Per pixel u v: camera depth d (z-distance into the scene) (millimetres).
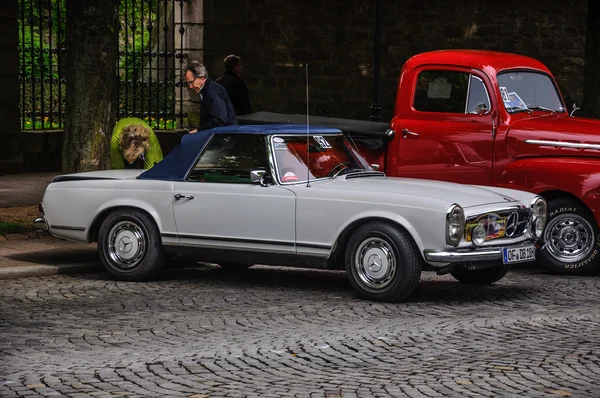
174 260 14289
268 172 12031
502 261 11586
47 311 10898
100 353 9008
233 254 12273
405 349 9227
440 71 14648
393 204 11352
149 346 9305
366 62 26875
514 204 11922
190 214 12391
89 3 16453
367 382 8023
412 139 14773
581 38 28234
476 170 14383
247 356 8922
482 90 14375
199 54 25016
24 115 23234
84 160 16625
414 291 12219
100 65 16594
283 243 11930
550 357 8875
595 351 9109
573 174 13656
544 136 13961
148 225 12664
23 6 22609
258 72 26109
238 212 12117
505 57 14844
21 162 22469
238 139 12289
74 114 16641
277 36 26188
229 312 10938
